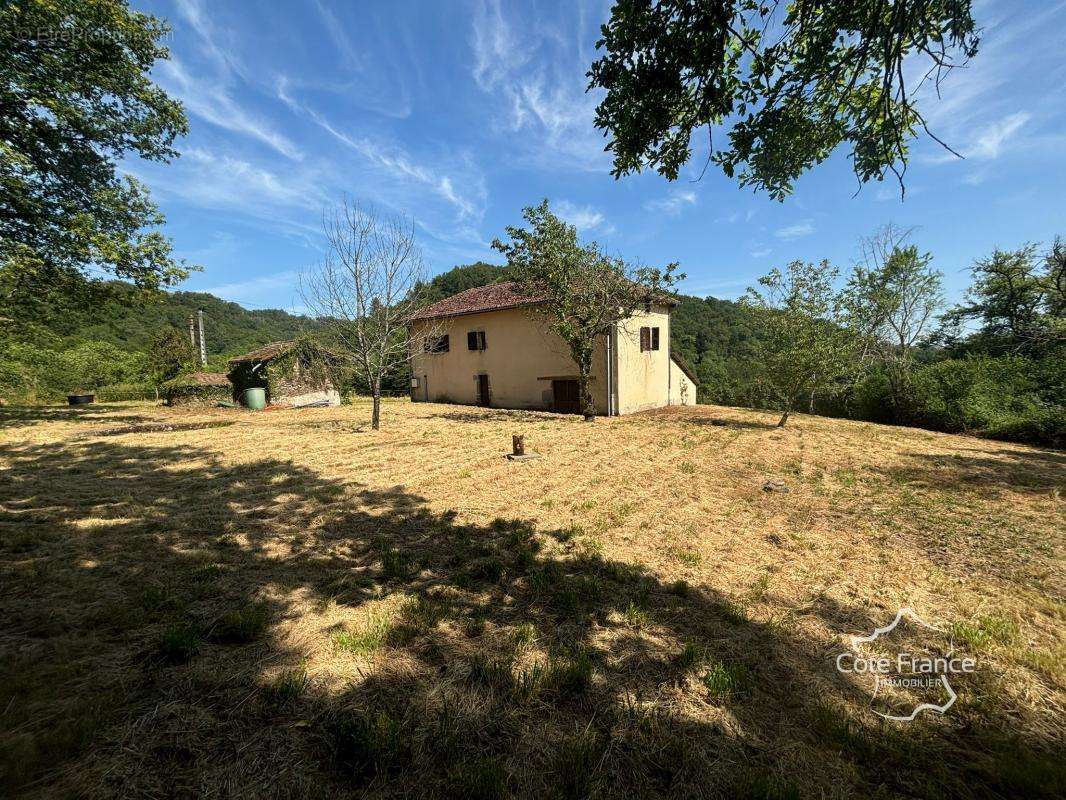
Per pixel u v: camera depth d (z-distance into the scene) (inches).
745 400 1048.2
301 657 108.2
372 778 74.7
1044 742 86.1
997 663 111.5
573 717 90.0
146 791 69.9
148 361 1316.4
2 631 114.8
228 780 72.7
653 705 93.9
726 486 278.8
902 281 689.6
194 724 84.7
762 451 392.8
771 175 163.0
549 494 260.7
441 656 110.3
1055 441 468.4
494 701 94.1
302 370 870.4
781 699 97.3
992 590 149.1
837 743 84.9
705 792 73.0
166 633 110.2
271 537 190.4
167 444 424.5
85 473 301.9
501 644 115.8
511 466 331.9
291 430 525.0
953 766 80.2
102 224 585.9
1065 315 605.9
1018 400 537.0
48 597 134.3
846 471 318.0
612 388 677.3
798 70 140.3
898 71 122.5
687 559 172.4
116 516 212.1
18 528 190.9
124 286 606.2
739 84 143.6
